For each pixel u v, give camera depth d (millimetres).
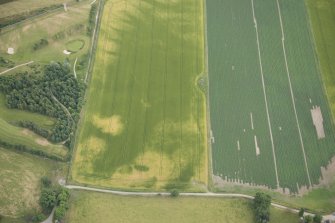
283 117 175750
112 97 180125
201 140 169375
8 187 155500
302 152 166750
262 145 168250
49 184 156750
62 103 175375
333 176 160750
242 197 155625
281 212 152250
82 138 169000
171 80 185750
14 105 174250
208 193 156375
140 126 172625
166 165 163000
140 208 152625
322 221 149375
